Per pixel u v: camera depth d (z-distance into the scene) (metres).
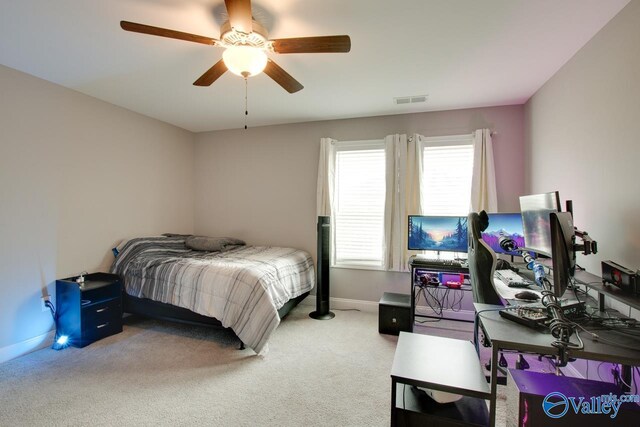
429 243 3.31
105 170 3.45
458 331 3.22
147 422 1.86
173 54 2.38
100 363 2.57
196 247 3.92
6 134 2.61
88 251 3.27
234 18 1.58
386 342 3.00
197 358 2.66
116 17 1.91
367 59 2.44
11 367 2.49
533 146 3.15
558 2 1.76
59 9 1.83
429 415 1.43
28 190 2.77
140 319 3.59
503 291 2.01
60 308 2.94
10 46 2.26
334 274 4.08
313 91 3.08
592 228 2.12
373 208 3.96
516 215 2.88
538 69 2.60
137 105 3.55
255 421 1.88
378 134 3.90
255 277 2.80
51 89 2.92
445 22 1.96
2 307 2.59
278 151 4.36
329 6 1.80
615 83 1.88
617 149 1.87
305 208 4.25
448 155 3.67
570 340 1.32
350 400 2.09
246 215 4.54
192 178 4.76
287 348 2.86
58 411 1.96
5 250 2.61
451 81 2.84
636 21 1.70
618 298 1.51
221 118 4.05
